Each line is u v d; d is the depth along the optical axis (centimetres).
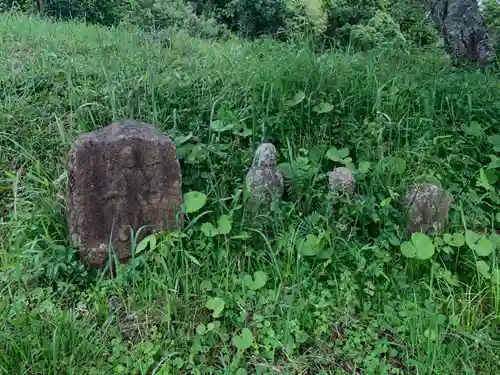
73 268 279
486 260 303
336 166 360
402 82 432
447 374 243
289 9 855
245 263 296
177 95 400
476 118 419
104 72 394
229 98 397
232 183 332
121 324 260
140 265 281
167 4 780
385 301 279
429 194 312
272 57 454
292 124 381
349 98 402
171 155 290
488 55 562
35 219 300
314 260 291
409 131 389
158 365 239
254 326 262
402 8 839
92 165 275
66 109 388
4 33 520
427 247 287
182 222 300
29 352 231
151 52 481
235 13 869
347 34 799
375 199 327
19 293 264
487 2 888
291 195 326
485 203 355
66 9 775
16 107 374
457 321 264
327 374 246
